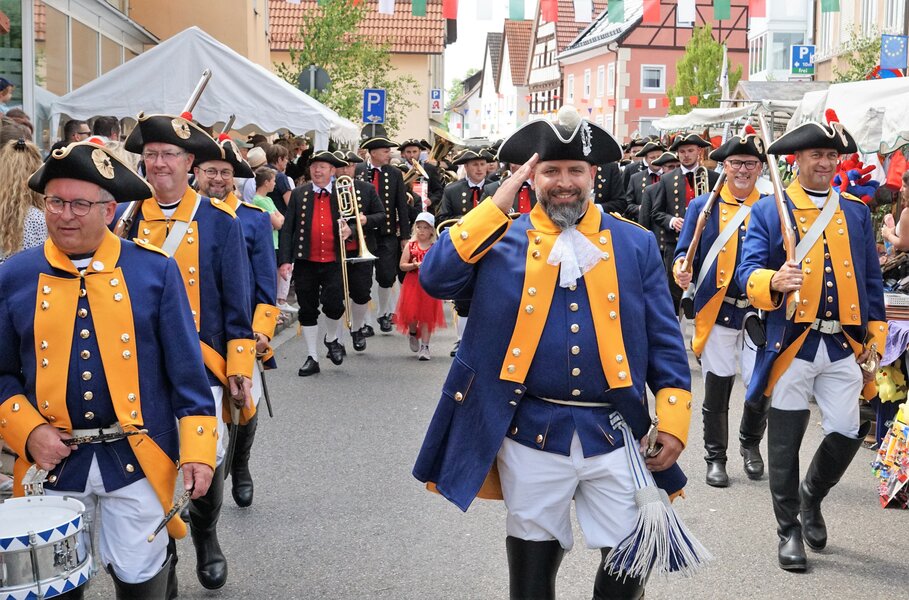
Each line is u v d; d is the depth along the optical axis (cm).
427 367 1112
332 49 2462
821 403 553
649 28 5656
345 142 1507
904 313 745
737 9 5378
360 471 707
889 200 1004
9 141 622
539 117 371
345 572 527
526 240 372
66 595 338
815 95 1062
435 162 1830
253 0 2283
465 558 548
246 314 506
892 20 3006
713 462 695
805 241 543
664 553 355
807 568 534
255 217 585
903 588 510
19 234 610
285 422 849
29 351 364
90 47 1556
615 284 369
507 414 367
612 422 368
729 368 696
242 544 567
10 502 349
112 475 365
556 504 369
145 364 370
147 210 500
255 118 1288
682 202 1096
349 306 1108
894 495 620
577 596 500
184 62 1268
